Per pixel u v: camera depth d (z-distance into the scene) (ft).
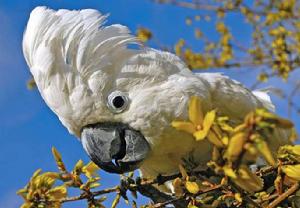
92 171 1.67
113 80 1.89
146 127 1.89
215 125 1.43
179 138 1.89
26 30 1.93
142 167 2.01
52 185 1.64
